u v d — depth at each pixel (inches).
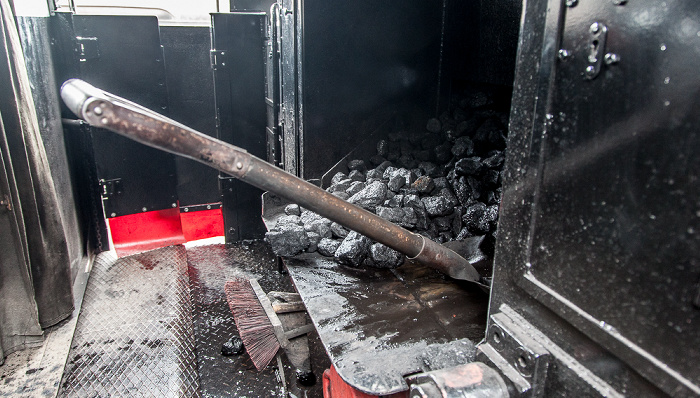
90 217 137.2
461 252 83.5
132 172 133.5
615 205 27.4
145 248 141.7
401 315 63.6
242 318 88.8
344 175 107.0
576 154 30.0
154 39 127.1
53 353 92.8
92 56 122.5
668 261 24.5
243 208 152.9
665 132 24.2
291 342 86.7
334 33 103.5
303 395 86.1
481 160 99.3
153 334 101.8
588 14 28.2
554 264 32.5
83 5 137.1
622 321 27.5
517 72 34.9
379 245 76.8
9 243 87.9
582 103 29.2
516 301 37.1
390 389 48.2
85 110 34.2
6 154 85.6
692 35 22.5
